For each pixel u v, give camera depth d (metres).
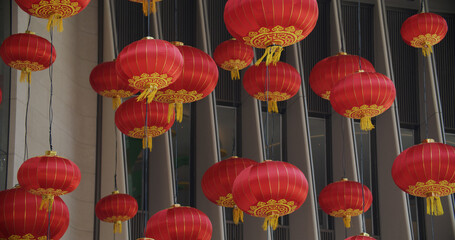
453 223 36.06
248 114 36.25
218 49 23.27
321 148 37.94
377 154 37.38
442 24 23.16
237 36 16.98
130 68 16.50
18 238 19.12
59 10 17.16
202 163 34.75
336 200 23.70
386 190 36.62
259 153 35.47
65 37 31.50
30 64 20.69
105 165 32.06
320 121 38.38
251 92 22.33
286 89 21.94
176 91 18.78
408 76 38.62
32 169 18.92
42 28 29.61
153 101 20.67
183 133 35.78
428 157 19.67
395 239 35.88
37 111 28.23
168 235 20.42
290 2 15.97
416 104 38.41
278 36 16.47
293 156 36.25
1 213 18.88
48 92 29.39
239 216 22.00
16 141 25.94
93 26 33.47
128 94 22.52
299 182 17.92
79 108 32.00
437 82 37.84
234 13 16.44
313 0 16.31
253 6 16.09
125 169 32.28
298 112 36.41
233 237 34.91
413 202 37.75
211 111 34.88
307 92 37.94
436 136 37.12
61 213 19.70
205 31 35.97
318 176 37.47
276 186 17.77
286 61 37.50
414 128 38.59
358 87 19.12
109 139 32.34
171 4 36.50
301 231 35.19
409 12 39.44
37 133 28.03
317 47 38.19
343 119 36.97
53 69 30.12
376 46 38.09
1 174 25.22
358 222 35.88
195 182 34.94
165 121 20.75
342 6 38.72
